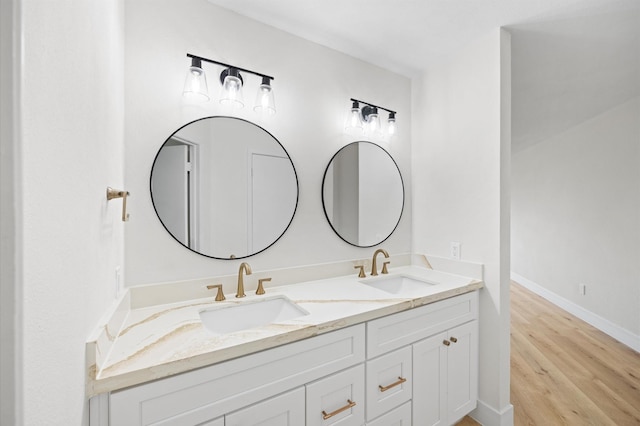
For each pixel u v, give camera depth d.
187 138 1.41
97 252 0.83
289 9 1.55
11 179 0.42
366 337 1.28
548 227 4.04
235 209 1.54
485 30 1.73
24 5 0.44
